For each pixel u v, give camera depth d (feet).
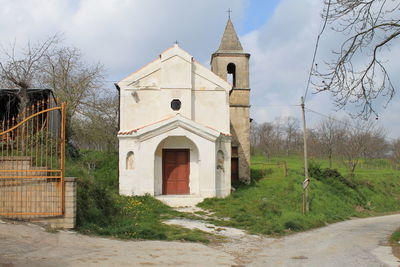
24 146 44.09
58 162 43.09
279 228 48.67
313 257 32.42
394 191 122.83
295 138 246.88
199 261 28.68
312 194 79.25
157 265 26.30
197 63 73.10
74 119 103.71
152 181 64.34
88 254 27.58
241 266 28.09
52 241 30.32
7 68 69.67
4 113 66.44
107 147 118.01
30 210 34.94
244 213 55.98
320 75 40.32
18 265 22.84
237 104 87.86
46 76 98.17
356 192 102.94
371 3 36.55
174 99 70.74
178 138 68.74
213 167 65.26
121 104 70.44
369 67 39.11
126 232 36.76
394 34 37.60
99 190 45.57
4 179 35.17
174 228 43.24
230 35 91.86
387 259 31.60
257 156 211.61
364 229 55.52
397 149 156.87
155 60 71.77
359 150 119.14
